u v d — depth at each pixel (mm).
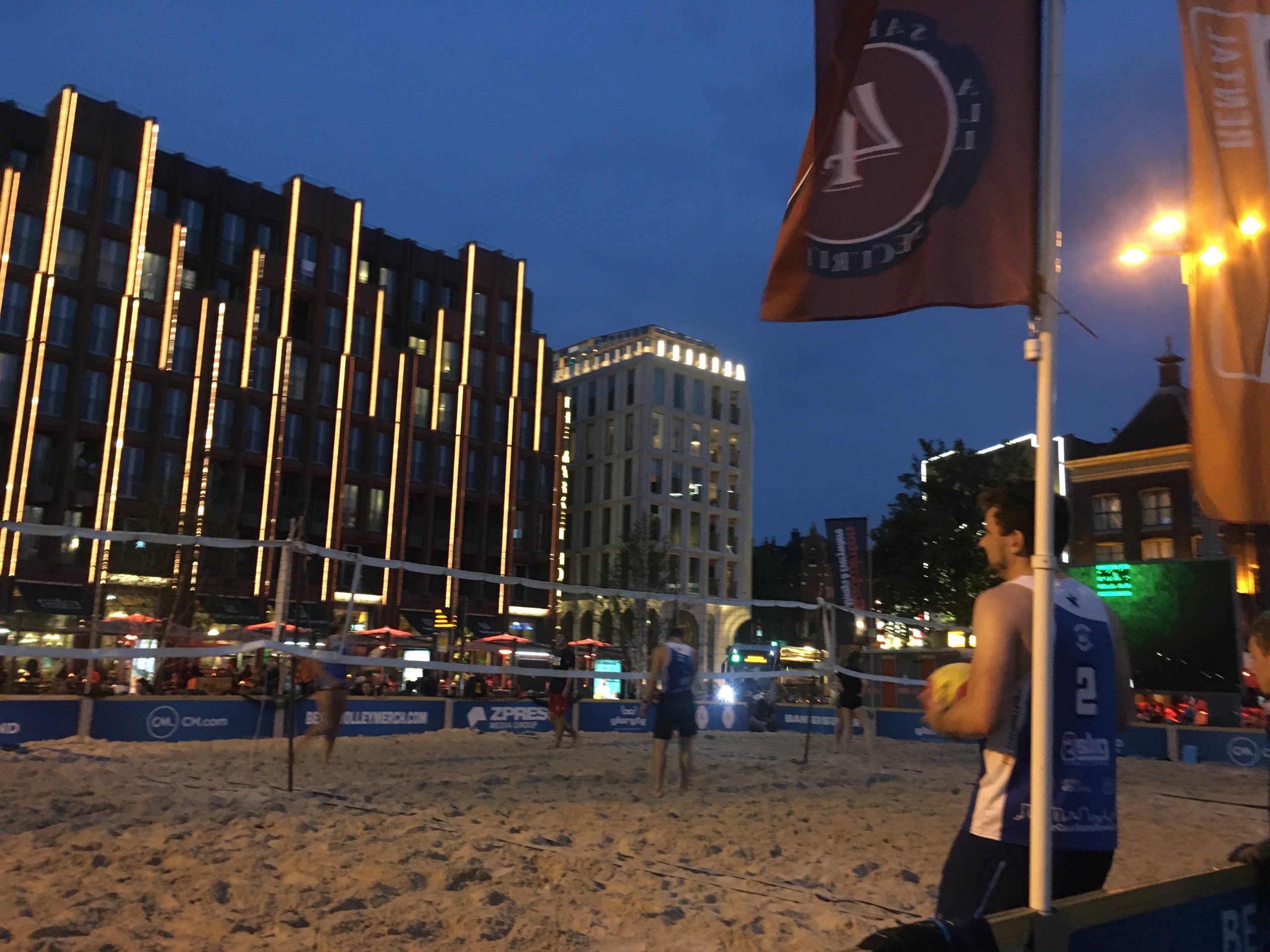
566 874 5551
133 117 42719
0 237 38812
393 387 51438
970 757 15406
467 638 45750
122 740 13453
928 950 1963
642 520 56344
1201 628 18594
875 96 3215
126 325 41219
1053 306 2756
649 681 9320
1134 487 42031
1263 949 2846
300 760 11539
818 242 3199
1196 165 4191
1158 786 11898
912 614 32531
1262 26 4254
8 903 4449
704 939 4422
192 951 3928
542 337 58844
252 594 43656
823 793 9758
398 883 5125
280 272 47875
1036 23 3031
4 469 38000
